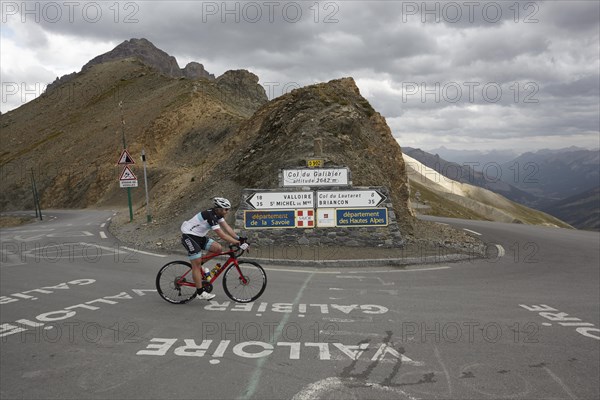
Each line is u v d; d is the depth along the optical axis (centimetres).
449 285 828
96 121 9288
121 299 705
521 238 1731
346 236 1223
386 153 2019
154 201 3117
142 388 387
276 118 1972
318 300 702
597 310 661
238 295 693
